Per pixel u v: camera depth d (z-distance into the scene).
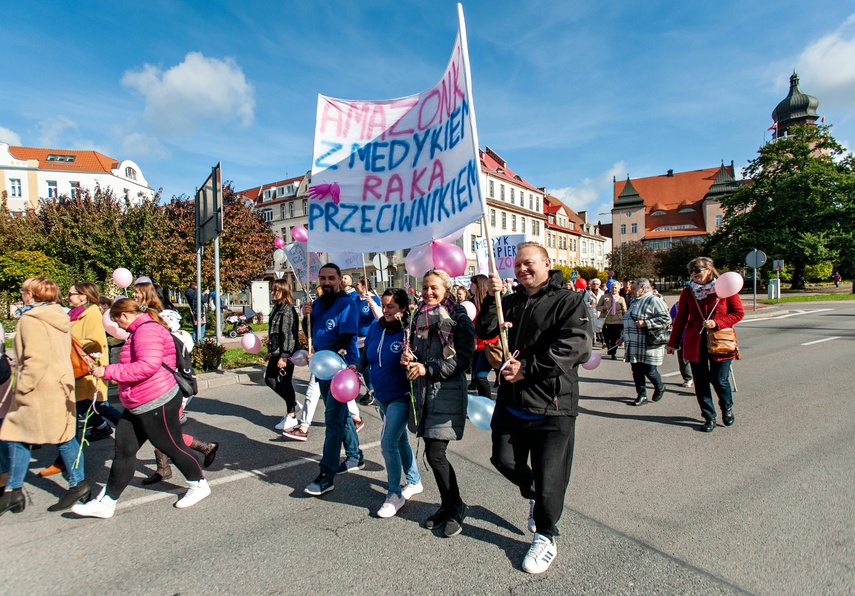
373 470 4.20
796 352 9.62
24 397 3.38
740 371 8.01
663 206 85.31
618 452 4.44
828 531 2.93
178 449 3.43
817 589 2.40
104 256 22.14
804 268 41.50
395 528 3.15
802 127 38.84
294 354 5.02
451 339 3.02
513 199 46.25
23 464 3.47
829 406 5.65
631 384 7.49
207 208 9.74
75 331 4.64
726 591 2.40
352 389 3.41
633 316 6.18
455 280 10.65
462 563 2.72
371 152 3.88
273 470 4.23
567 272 40.88
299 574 2.65
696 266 5.04
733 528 3.01
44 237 22.73
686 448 4.49
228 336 15.76
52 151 48.91
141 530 3.18
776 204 38.00
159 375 3.32
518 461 2.83
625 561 2.69
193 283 21.66
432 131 3.60
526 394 2.65
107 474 4.22
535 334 2.70
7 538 3.10
